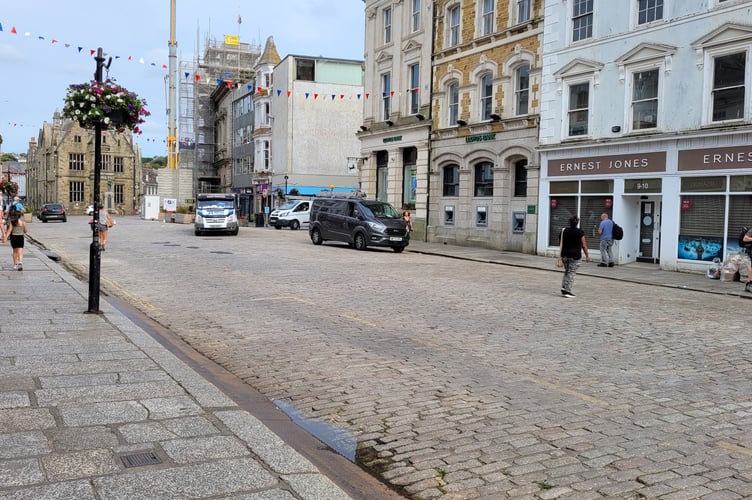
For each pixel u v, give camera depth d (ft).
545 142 77.97
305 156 167.84
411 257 75.10
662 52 63.72
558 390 20.42
